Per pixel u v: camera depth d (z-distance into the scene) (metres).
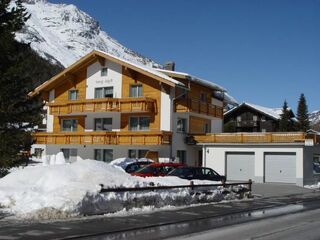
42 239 12.39
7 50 26.64
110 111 46.69
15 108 27.31
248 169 43.94
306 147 42.28
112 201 18.36
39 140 50.75
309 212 20.81
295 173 41.69
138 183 21.11
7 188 18.81
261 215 19.38
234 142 44.47
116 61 47.19
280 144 42.25
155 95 45.81
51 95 52.34
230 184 26.38
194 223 16.41
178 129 46.38
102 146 48.44
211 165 45.62
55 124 51.81
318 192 35.38
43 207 16.45
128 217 17.31
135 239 12.82
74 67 49.69
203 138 46.06
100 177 20.44
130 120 47.09
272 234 14.11
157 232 14.18
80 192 17.47
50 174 20.33
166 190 21.61
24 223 14.84
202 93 50.72
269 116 68.25
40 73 30.86
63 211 16.47
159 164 33.16
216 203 23.88
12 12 27.88
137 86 46.97
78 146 49.88
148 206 20.11
